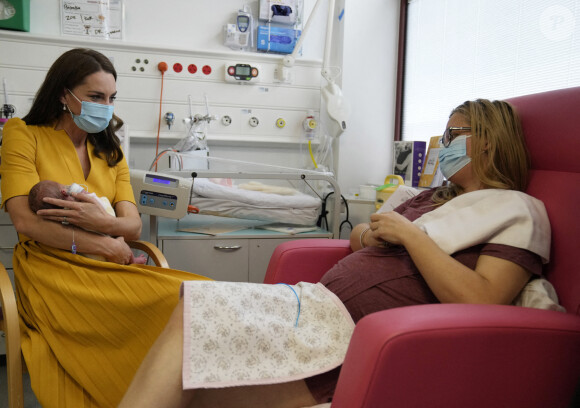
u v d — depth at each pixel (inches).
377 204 87.9
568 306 37.1
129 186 61.5
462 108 46.4
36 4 94.7
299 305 38.1
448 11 94.4
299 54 108.2
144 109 97.8
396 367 27.7
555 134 42.4
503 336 29.8
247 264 78.3
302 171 85.9
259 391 36.1
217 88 100.8
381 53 108.6
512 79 77.9
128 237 54.8
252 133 103.6
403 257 42.1
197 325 32.7
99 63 52.5
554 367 31.8
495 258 36.8
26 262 48.3
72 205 48.1
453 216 41.0
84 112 51.6
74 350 45.6
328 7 101.0
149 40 101.6
